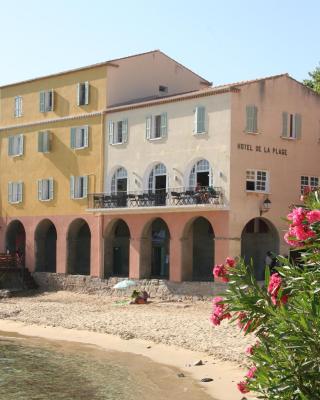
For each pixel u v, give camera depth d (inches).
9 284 1879.9
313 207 416.2
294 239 413.1
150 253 1690.5
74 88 1881.2
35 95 1998.0
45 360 996.6
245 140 1524.4
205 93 1550.2
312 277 404.5
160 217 1635.1
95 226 1790.1
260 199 1541.6
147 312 1384.1
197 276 1712.6
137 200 1665.8
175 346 1050.7
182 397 747.4
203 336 1086.4
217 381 814.5
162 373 880.3
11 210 2052.2
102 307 1499.8
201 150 1558.8
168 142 1633.9
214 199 1505.9
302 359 376.8
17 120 2048.5
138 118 1710.1
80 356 1024.9
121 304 1524.4
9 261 1918.1
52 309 1494.8
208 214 1533.0
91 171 1819.6
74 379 863.1
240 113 1519.4
